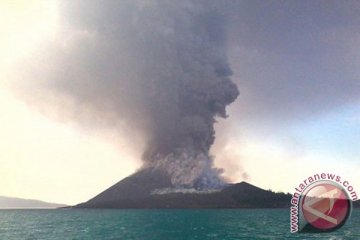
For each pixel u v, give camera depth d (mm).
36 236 66438
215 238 60219
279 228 77875
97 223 99625
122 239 60000
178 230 75625
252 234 65750
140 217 129750
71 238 62438
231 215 141750
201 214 151125
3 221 111750
